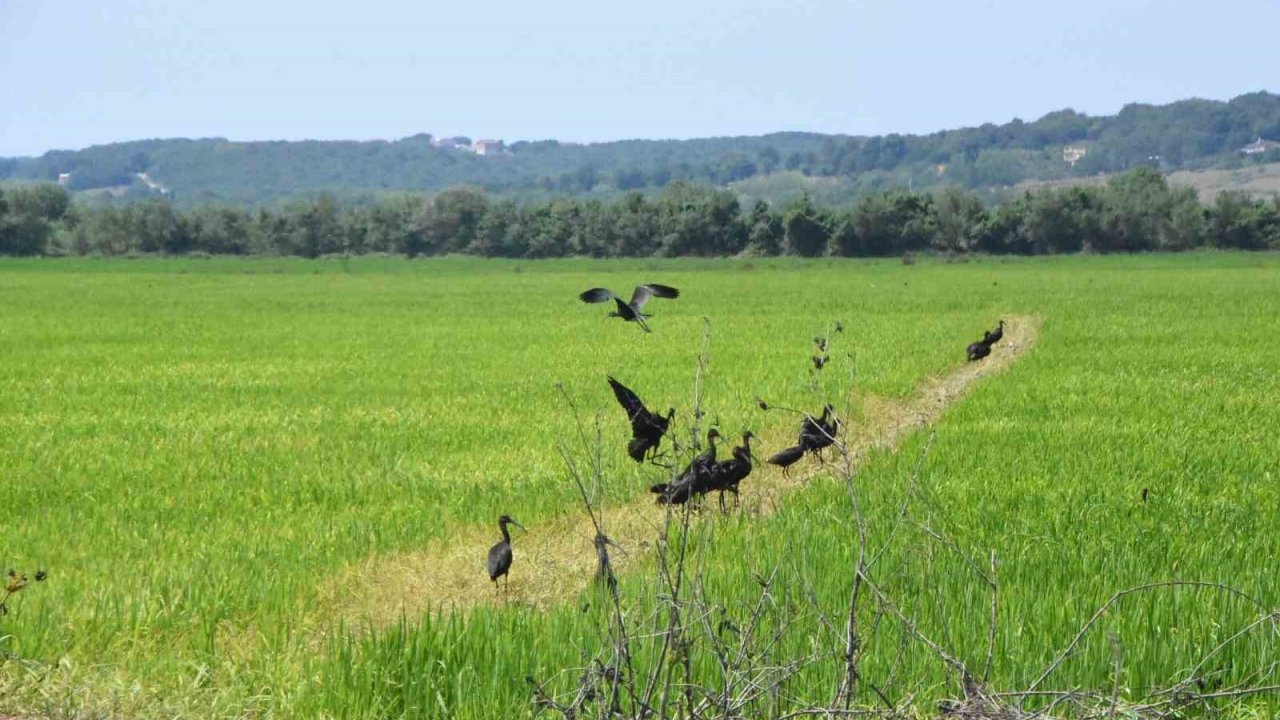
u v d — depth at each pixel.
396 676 30.59
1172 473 56.72
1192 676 29.59
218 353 128.88
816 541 41.66
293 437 72.31
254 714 29.94
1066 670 30.28
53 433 73.94
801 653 31.02
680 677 29.45
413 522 49.03
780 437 67.12
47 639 34.16
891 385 91.31
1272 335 137.00
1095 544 42.38
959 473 55.88
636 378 99.88
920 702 28.78
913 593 35.62
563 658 30.97
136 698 30.55
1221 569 38.91
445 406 85.50
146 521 50.34
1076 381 94.50
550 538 47.00
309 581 40.06
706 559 40.16
